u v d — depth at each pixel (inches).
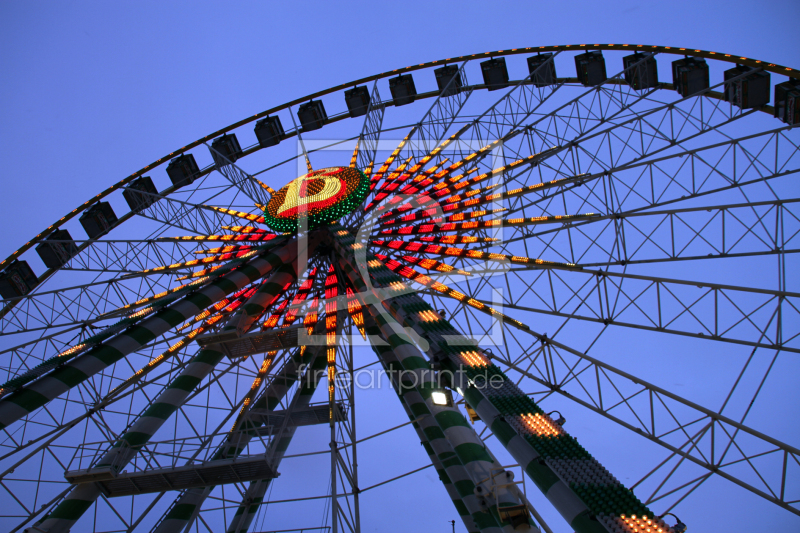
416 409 1176.8
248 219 1397.6
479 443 780.0
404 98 1611.7
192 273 1312.7
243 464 859.4
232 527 1178.6
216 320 1189.7
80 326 1165.1
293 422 1156.5
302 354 1322.6
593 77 1397.6
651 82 1336.1
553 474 651.5
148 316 1064.2
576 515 606.2
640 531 569.3
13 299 1194.0
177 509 1058.1
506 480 694.5
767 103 1128.8
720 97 1230.3
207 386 1067.3
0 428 844.6
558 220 1128.8
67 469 879.1
